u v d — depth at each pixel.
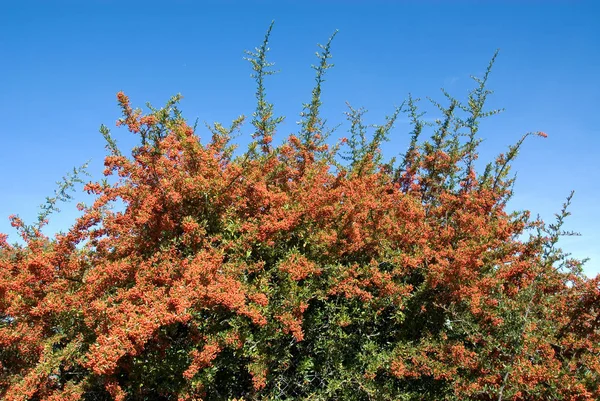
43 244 7.93
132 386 6.66
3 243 8.20
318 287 7.29
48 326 7.19
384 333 7.47
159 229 7.12
